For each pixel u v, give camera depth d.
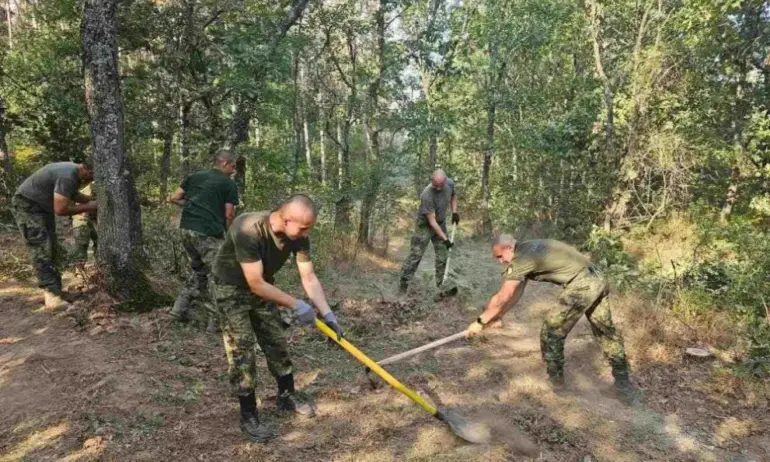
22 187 5.16
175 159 10.30
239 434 3.48
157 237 7.04
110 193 5.19
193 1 8.01
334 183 10.20
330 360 4.71
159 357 4.38
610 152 10.63
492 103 12.30
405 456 3.39
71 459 3.12
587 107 11.42
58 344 4.51
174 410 3.66
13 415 3.51
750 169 11.32
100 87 5.05
